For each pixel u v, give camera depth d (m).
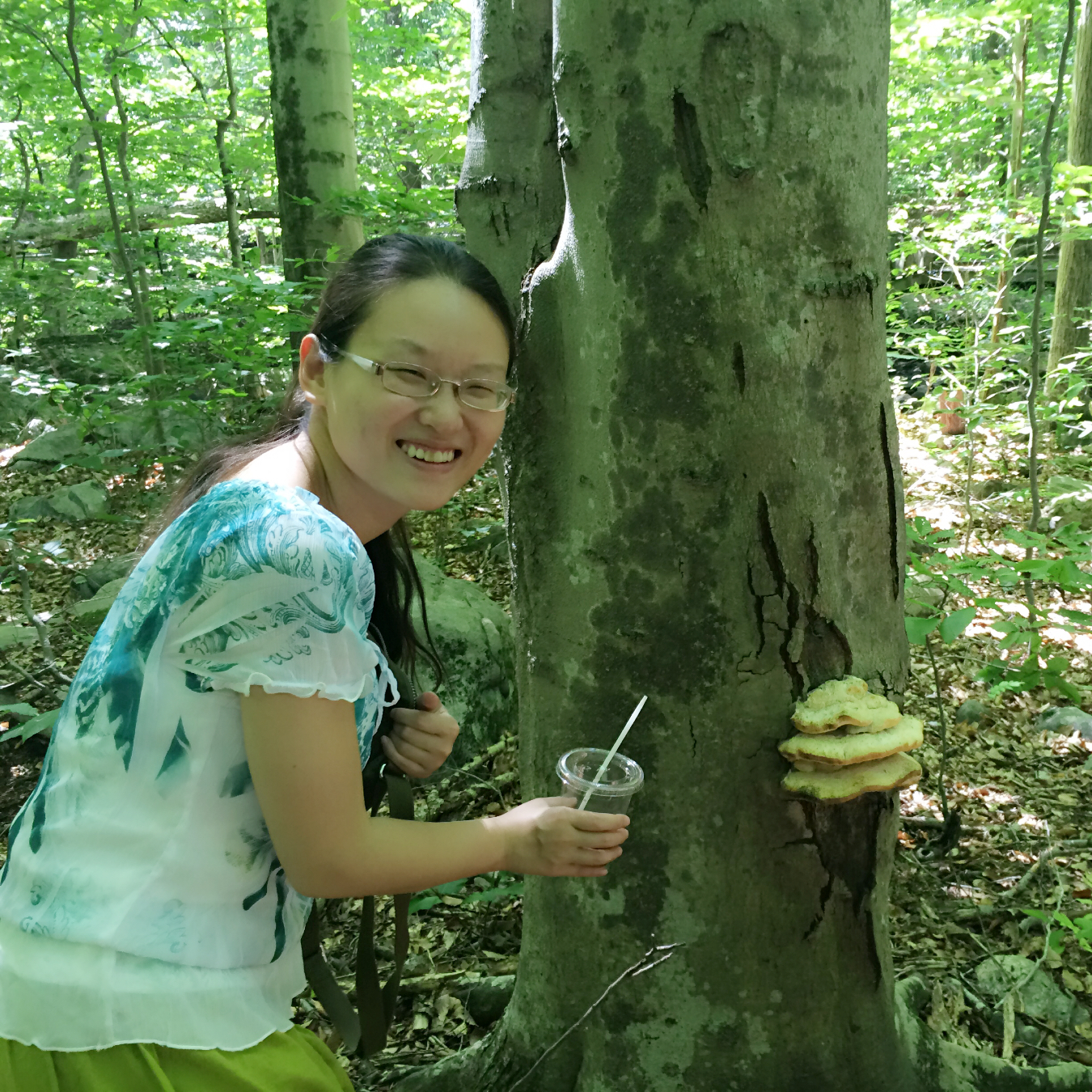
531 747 1.67
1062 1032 2.20
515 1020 1.84
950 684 4.07
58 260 9.05
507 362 1.17
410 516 6.07
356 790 1.03
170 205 11.80
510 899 2.69
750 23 1.24
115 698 1.05
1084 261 7.13
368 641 1.06
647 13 1.26
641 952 1.59
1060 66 3.62
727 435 1.37
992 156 10.02
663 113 1.28
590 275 1.39
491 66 1.57
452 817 3.29
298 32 6.02
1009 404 6.23
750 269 1.31
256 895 1.11
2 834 3.21
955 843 2.96
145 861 1.04
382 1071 2.09
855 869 1.54
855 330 1.40
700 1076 1.61
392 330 1.08
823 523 1.42
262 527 0.98
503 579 5.23
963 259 7.29
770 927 1.53
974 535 5.39
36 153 11.56
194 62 13.22
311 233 6.30
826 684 1.42
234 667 0.97
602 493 1.46
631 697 1.50
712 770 1.48
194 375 5.21
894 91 8.12
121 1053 1.02
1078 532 2.83
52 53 5.70
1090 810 3.22
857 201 1.36
